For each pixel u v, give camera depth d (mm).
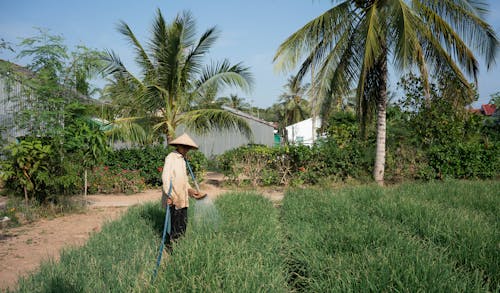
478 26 10445
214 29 13531
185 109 14508
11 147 7453
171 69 13273
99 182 11219
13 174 7766
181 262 3719
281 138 44656
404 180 13258
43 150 7656
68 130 8320
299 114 47375
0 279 4328
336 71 12023
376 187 9195
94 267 4023
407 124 15688
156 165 12273
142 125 13734
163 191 5180
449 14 10750
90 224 7363
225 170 13078
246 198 8062
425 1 10734
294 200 7953
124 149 12641
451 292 3139
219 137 22391
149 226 5832
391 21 10078
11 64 8000
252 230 5223
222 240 4461
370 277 3389
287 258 4332
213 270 3553
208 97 14562
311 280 3725
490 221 6062
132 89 13711
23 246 5777
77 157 8461
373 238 4641
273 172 12695
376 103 13109
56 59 8133
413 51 9570
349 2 11391
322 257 4062
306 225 5629
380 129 12250
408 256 3801
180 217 5129
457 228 5102
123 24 13188
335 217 6078
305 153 12641
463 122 15086
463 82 10523
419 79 15172
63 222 7539
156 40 13195
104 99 13617
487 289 3361
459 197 8211
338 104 12977
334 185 12258
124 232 5516
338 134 17109
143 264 4102
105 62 12133
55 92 8312
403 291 3178
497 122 19672
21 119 7977
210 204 5473
